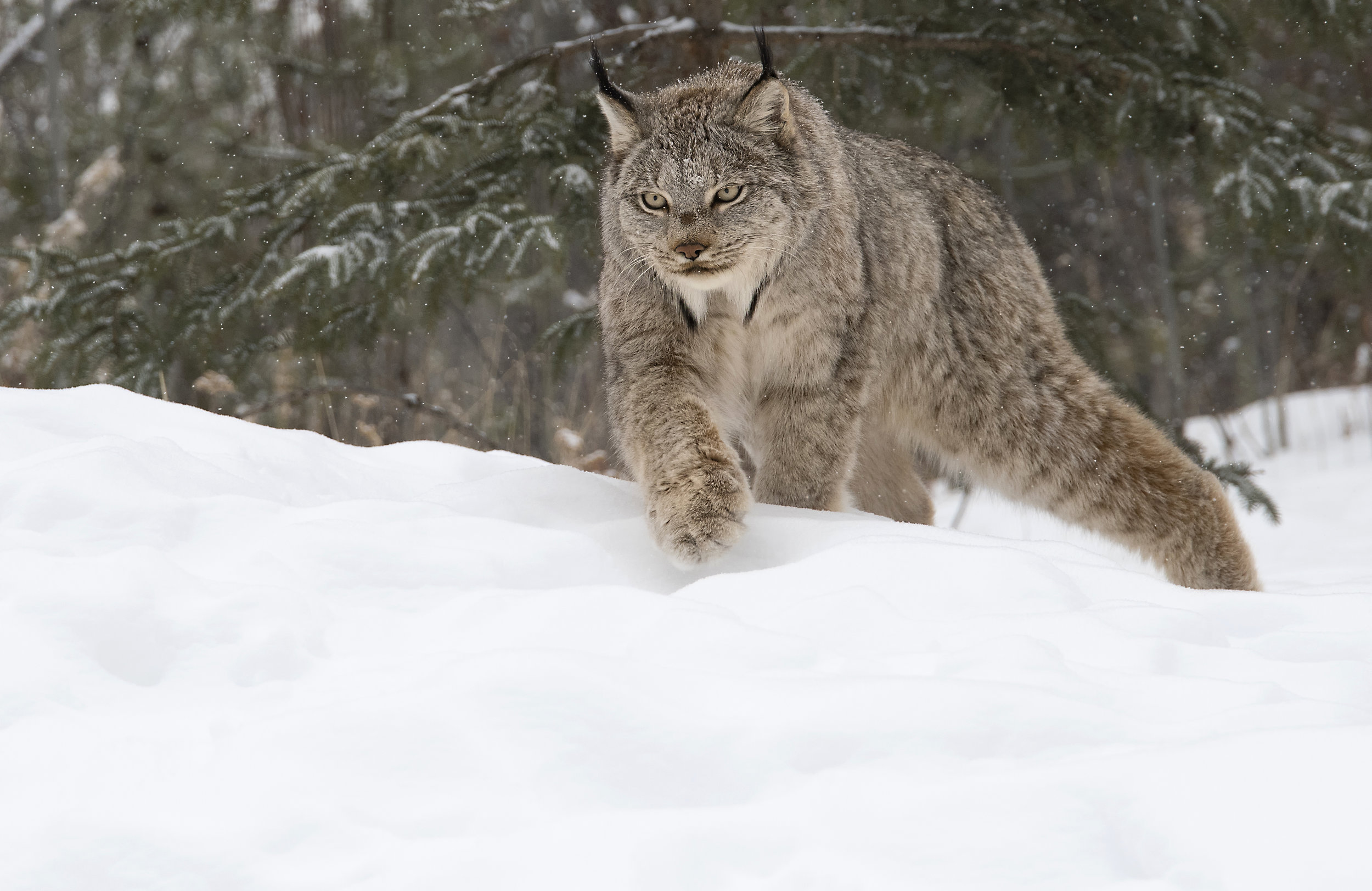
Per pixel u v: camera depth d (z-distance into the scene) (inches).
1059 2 518.9
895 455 386.9
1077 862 114.1
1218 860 112.3
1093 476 365.7
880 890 111.5
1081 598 203.0
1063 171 974.4
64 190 769.6
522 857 116.3
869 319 330.0
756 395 321.1
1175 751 127.4
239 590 177.0
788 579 203.3
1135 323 637.9
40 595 167.3
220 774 131.3
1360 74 987.3
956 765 132.6
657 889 112.3
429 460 312.2
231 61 737.6
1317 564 481.4
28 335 556.7
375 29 641.0
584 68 706.2
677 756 134.6
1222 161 502.6
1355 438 826.2
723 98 304.3
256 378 603.2
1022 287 380.8
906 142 385.7
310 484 265.4
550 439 525.7
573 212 485.1
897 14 557.9
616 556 246.7
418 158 478.9
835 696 143.9
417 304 486.6
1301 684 168.1
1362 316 986.7
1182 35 520.1
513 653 151.5
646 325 303.0
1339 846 112.1
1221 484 363.3
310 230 536.1
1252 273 976.9
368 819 123.9
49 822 124.5
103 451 224.8
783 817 121.0
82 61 930.7
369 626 179.5
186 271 514.9
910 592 197.5
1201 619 192.7
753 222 294.8
